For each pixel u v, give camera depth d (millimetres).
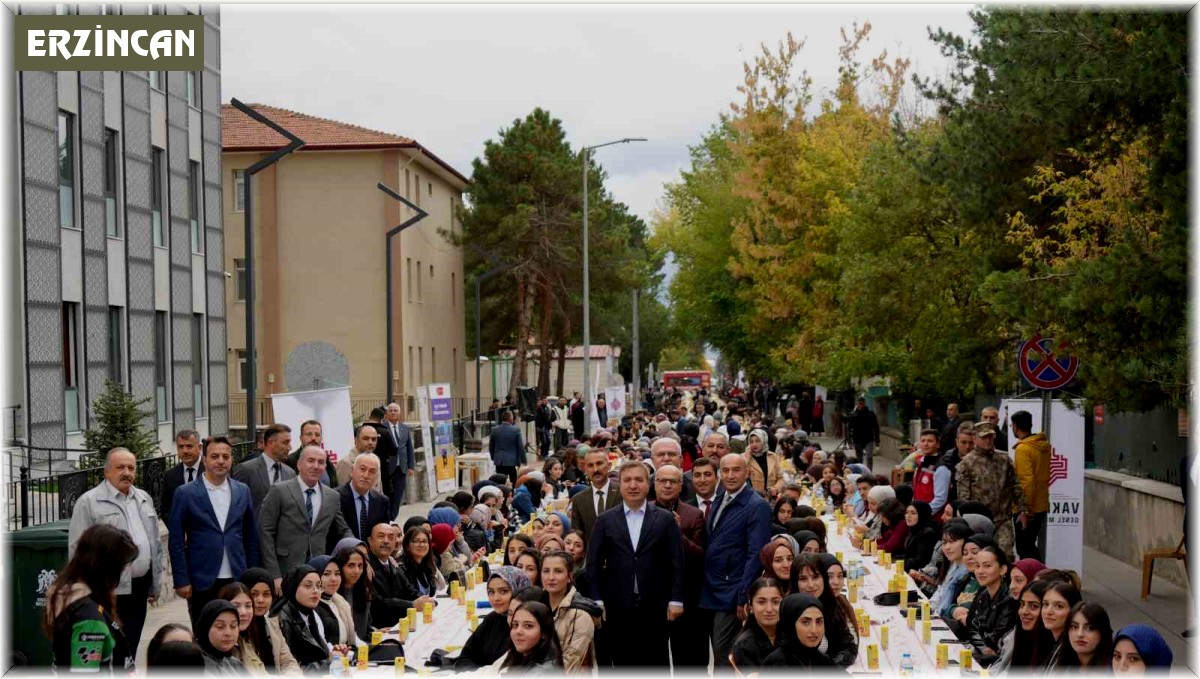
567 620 9516
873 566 15477
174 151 36719
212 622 8555
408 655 10469
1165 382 13219
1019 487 15672
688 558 11258
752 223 52656
